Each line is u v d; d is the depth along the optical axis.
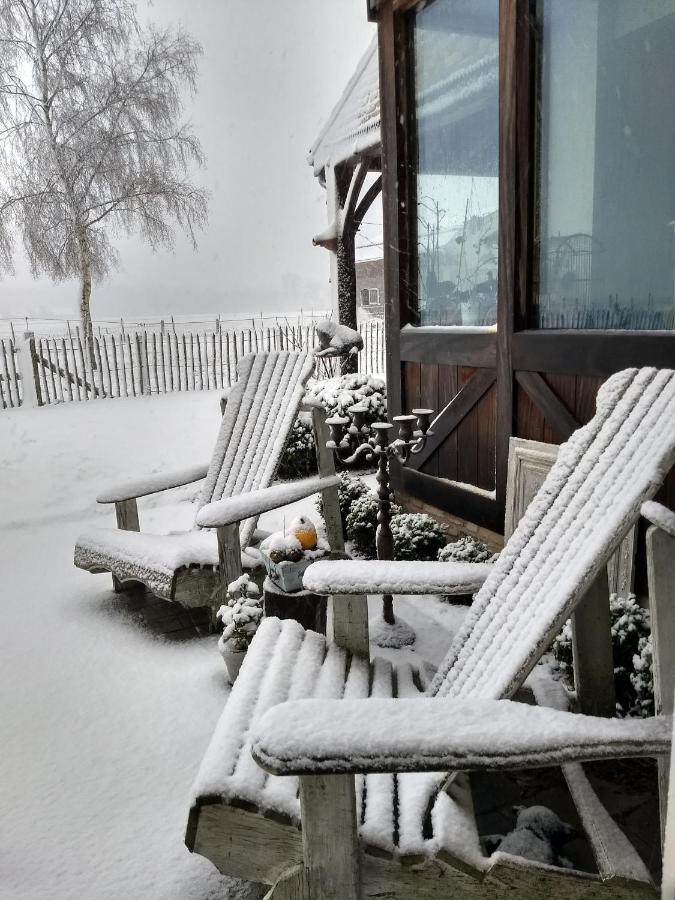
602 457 1.65
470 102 3.33
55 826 1.81
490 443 3.31
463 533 3.55
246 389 3.85
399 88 3.76
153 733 2.25
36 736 2.26
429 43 3.58
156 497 5.53
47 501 5.46
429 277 3.85
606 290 2.78
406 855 1.23
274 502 2.78
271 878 1.33
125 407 9.20
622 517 1.36
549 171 2.87
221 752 1.45
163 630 3.08
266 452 3.52
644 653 1.94
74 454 6.66
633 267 2.68
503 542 3.18
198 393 10.55
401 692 1.81
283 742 1.07
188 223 16.12
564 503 1.68
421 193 3.82
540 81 2.79
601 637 1.80
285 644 1.95
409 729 1.10
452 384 3.58
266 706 1.61
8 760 2.13
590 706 1.83
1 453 6.71
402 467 4.07
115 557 3.11
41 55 14.46
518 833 1.59
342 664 1.87
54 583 3.78
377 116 7.11
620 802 1.75
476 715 1.15
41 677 2.68
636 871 1.24
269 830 1.31
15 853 1.71
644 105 2.61
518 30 2.76
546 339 2.77
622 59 2.69
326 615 2.77
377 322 12.93
